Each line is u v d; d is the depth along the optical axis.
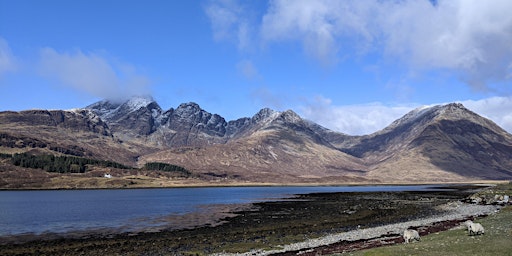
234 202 146.25
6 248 54.78
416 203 125.25
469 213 85.69
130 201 156.88
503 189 131.50
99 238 63.03
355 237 57.88
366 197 165.38
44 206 130.62
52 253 51.34
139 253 50.62
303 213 98.69
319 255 44.62
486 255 34.78
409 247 41.06
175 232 68.62
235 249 52.00
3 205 135.38
